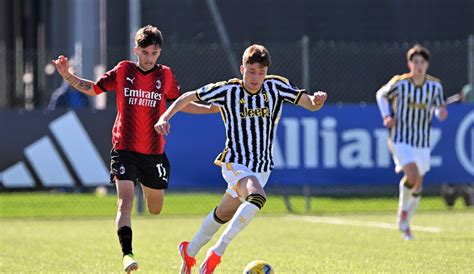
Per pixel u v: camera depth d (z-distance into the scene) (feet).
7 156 186.60
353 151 194.90
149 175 101.50
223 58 230.89
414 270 105.29
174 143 189.57
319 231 156.46
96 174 187.93
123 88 100.17
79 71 202.39
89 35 243.40
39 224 174.50
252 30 232.53
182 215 191.11
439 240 139.95
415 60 143.43
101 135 187.93
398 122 144.36
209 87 92.38
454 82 236.84
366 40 236.63
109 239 146.10
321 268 108.17
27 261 117.70
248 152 91.50
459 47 237.25
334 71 234.79
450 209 202.08
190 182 189.98
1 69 278.05
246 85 91.91
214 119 190.49
